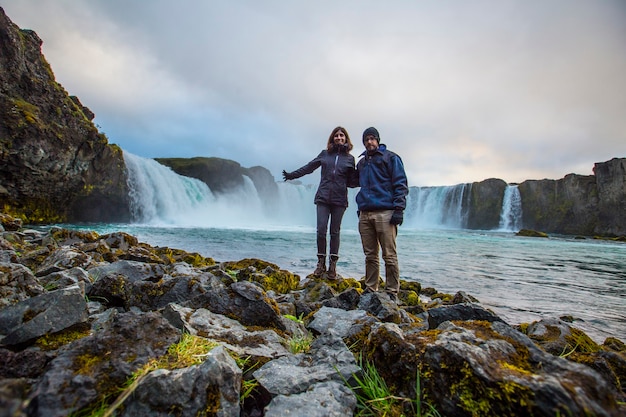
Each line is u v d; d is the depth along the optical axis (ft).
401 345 6.11
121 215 86.79
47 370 4.88
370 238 16.24
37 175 59.11
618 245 82.74
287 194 195.00
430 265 34.37
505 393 4.67
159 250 24.86
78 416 4.49
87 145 67.31
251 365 6.80
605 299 20.83
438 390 5.31
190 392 4.80
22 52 56.80
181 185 113.50
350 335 8.41
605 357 6.94
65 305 6.89
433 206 191.93
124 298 10.03
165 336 6.16
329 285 17.76
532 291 22.90
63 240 21.54
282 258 33.42
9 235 19.94
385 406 5.46
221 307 9.39
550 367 5.33
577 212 157.89
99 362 5.20
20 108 54.08
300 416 4.96
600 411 4.30
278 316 9.38
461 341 5.98
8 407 3.54
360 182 16.72
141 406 4.59
